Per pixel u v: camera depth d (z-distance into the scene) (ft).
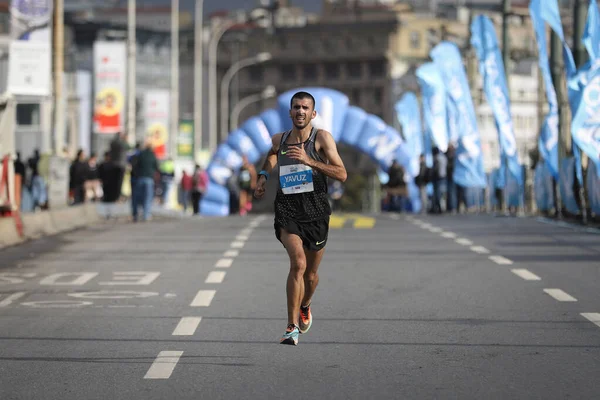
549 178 238.07
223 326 90.99
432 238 178.60
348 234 189.26
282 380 69.51
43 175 302.66
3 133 181.57
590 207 199.41
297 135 80.89
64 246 169.89
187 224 228.02
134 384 68.49
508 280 120.78
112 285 119.44
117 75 405.80
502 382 68.54
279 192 80.64
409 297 108.06
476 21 246.27
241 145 479.41
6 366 74.43
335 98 465.88
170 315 97.30
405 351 79.41
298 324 81.51
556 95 232.94
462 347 80.84
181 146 548.31
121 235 192.34
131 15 409.69
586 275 124.57
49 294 112.27
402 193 347.97
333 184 421.18
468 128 280.51
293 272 79.56
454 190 296.10
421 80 297.12
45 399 64.44
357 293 111.34
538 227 203.31
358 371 72.28
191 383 68.69
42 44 229.25
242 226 217.77
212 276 127.24
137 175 247.29
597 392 65.62
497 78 246.27
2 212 176.76
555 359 75.97
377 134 466.70
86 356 77.92
